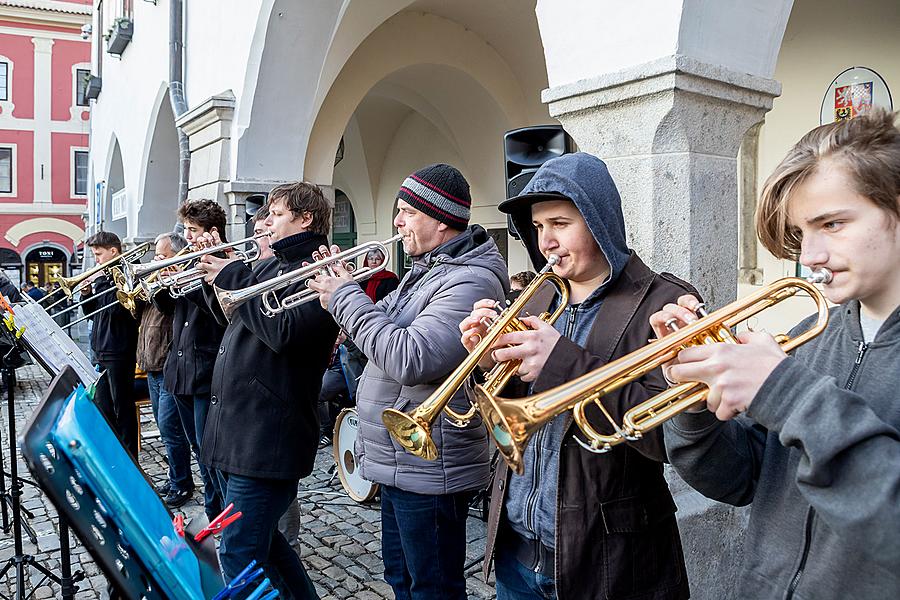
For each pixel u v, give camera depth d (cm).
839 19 487
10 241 2356
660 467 169
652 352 121
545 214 173
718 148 276
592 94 286
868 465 94
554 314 180
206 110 633
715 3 260
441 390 172
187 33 768
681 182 266
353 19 598
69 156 2423
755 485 136
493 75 776
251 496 251
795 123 524
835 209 107
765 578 122
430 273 231
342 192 1251
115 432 146
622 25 273
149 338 459
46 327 307
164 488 479
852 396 98
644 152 270
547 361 156
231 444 252
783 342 118
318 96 618
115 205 1377
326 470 534
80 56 2417
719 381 104
